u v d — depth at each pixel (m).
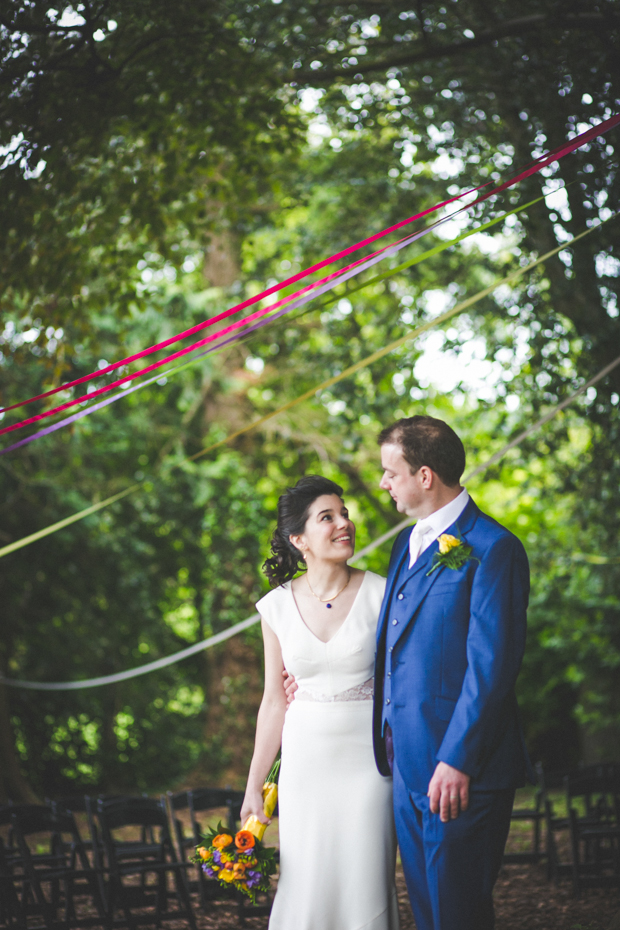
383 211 10.12
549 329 8.61
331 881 3.05
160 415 14.70
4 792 11.68
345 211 10.63
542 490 9.84
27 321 10.08
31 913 4.96
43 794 14.87
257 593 15.03
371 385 10.62
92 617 14.48
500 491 17.75
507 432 10.22
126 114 6.70
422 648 2.83
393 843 3.12
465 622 2.80
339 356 10.39
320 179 10.02
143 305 7.93
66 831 5.39
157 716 15.91
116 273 7.84
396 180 9.70
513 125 7.99
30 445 12.52
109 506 13.75
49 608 14.16
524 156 7.81
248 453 15.16
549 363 8.72
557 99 7.13
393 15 7.46
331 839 3.06
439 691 2.79
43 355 8.19
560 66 7.02
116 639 14.91
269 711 3.29
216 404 15.31
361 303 10.96
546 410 8.95
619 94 6.44
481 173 8.73
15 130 6.35
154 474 13.98
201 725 16.39
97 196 7.20
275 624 3.25
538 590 13.09
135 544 14.02
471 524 2.92
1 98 6.21
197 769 14.99
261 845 3.16
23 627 13.81
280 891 3.12
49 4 5.93
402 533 3.15
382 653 3.02
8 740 12.27
